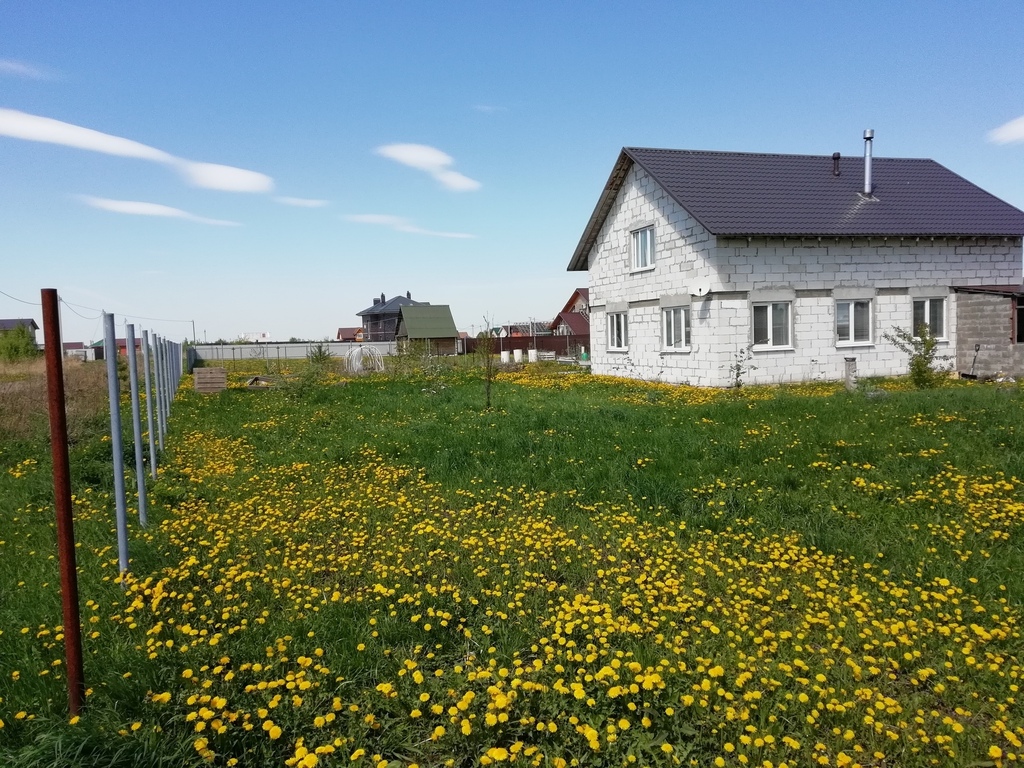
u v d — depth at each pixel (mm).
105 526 6473
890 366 19156
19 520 6766
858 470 7699
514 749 3057
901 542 5703
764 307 18125
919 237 18750
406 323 53375
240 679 3770
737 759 3125
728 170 20453
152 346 10180
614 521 6398
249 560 5680
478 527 6395
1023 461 7559
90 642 4137
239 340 74062
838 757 2982
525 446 9695
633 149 20875
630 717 3396
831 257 18438
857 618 4301
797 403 12672
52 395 3346
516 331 58781
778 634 4164
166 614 4613
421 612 4570
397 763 3111
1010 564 5164
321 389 19672
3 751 2977
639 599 4691
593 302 24938
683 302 19031
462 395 17312
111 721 3273
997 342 18094
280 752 3244
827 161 22078
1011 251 19891
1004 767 3043
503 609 4590
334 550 5945
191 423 13430
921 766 3082
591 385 19906
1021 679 3645
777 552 5504
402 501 7211
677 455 8773
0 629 4336
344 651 4008
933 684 3713
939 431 9359
